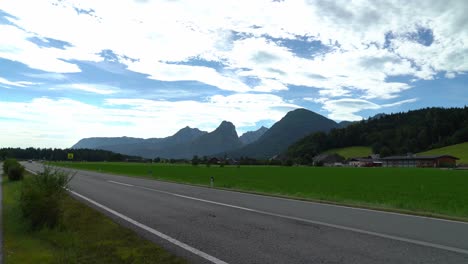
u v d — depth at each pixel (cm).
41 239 880
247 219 1115
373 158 16450
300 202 1584
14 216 1207
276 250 732
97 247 759
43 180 1012
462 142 16338
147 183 3019
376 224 1022
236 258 680
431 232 904
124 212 1287
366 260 655
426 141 17188
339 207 1406
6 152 15700
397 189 2922
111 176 4372
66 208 1334
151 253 707
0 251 770
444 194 2472
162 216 1188
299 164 16575
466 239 823
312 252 713
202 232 919
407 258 666
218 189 2362
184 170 7231
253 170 8006
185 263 648
